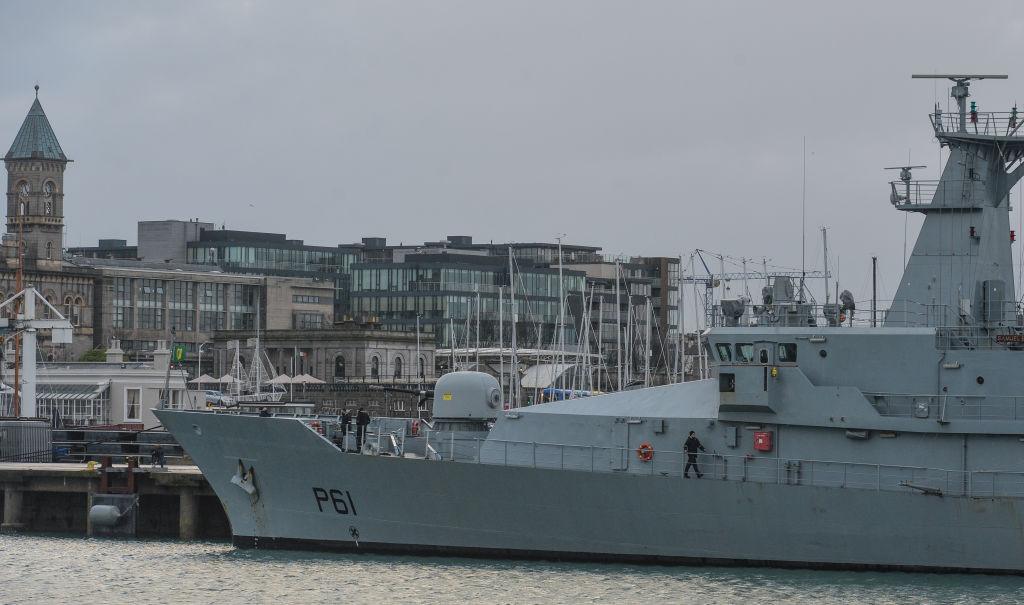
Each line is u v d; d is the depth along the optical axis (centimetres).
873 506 6312
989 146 6606
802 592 6209
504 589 6384
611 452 6769
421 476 6875
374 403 16500
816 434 6438
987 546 6222
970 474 6231
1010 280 6706
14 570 7300
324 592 6450
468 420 7219
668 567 6656
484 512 6831
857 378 6384
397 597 6334
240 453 7250
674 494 6544
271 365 18712
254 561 7150
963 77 6538
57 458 10031
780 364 6462
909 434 6303
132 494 8650
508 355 18088
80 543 8312
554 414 6906
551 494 6706
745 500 6462
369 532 7069
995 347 6269
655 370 17575
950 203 6594
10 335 12131
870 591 6234
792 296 6594
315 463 7069
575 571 6688
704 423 6631
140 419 16150
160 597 6575
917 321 6575
